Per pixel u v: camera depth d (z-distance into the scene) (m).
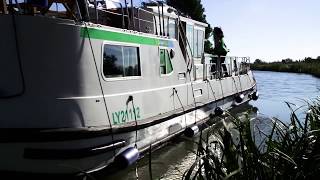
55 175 6.61
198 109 12.06
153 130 8.95
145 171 8.31
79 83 6.83
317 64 61.66
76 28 6.77
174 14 11.56
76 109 6.76
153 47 9.22
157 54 9.41
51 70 6.60
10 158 6.55
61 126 6.64
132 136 7.98
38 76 6.54
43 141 6.45
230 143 4.10
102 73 7.29
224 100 14.98
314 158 4.04
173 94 10.24
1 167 6.60
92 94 7.04
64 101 6.67
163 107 9.62
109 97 7.41
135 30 9.13
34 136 6.41
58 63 6.64
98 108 7.11
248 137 4.14
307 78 41.34
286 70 62.09
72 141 6.60
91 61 7.04
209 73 14.17
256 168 3.91
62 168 6.58
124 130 7.59
